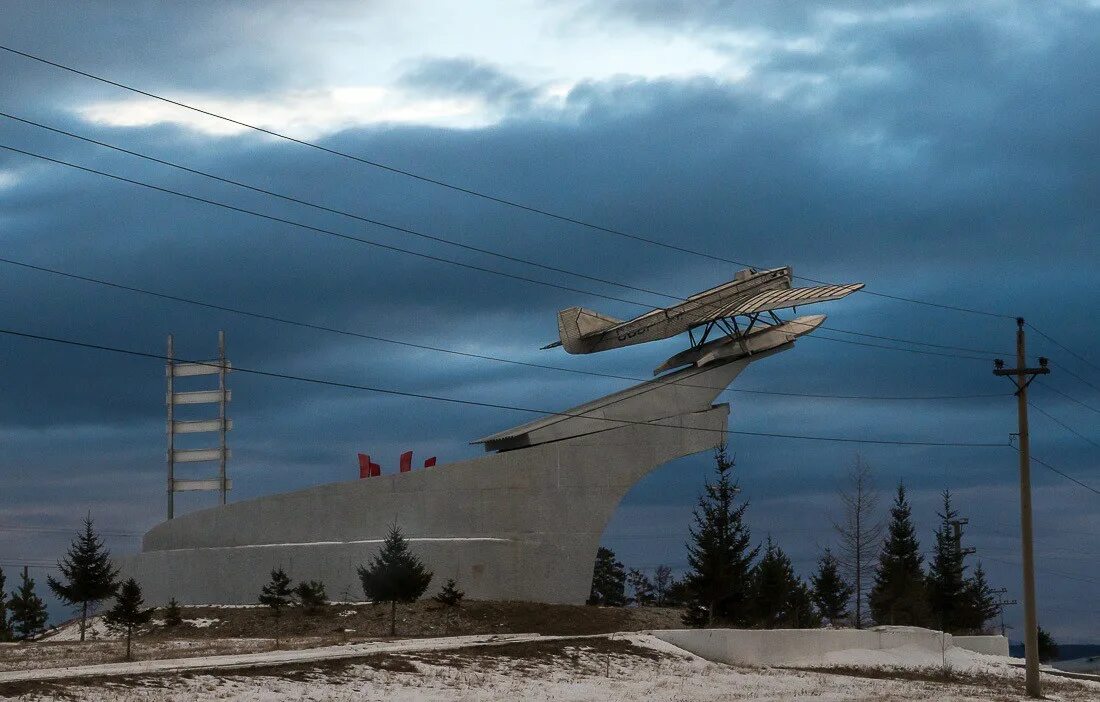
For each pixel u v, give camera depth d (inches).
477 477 2807.6
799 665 2251.5
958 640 2886.3
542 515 2795.3
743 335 2869.1
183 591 2962.6
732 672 2020.2
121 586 2871.6
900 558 3531.0
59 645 2208.4
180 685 1446.9
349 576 2780.5
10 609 3243.1
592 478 2815.0
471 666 1777.8
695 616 2753.4
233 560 2906.0
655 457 2832.2
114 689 1382.9
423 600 2689.5
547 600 2753.4
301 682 1540.4
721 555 2795.3
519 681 1723.7
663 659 2027.6
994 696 1889.8
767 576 3065.9
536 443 2837.1
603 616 2650.1
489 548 2748.5
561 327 2942.9
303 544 2856.8
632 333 2901.1
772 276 2918.3
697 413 2856.8
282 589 2677.2
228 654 1860.2
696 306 2888.8
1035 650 1968.5
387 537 2785.4
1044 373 2050.9
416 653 1822.1
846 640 2464.3
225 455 3280.0
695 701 1625.2
